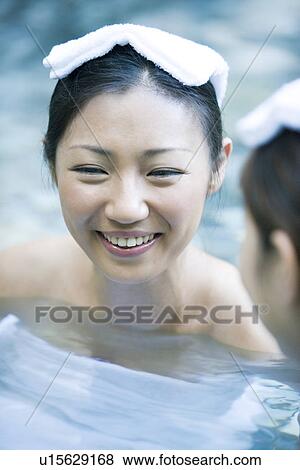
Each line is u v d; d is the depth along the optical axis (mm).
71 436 1276
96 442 1263
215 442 1271
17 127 2736
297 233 1087
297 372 1545
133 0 3463
